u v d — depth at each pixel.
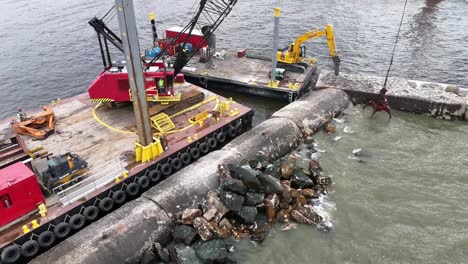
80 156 20.94
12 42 47.88
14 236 15.97
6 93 36.12
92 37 49.31
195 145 23.27
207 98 28.25
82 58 43.44
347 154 24.47
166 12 60.25
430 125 27.91
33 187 16.50
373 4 62.94
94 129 23.81
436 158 23.92
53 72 40.19
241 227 18.33
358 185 21.53
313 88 33.44
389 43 46.09
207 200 19.27
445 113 28.39
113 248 15.93
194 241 17.39
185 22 55.41
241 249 17.34
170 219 18.00
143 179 20.19
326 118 28.03
